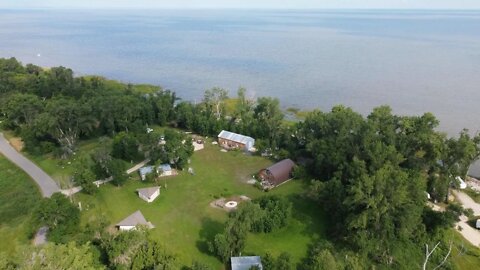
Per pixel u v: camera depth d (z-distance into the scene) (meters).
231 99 161.38
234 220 61.53
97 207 77.12
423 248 64.56
